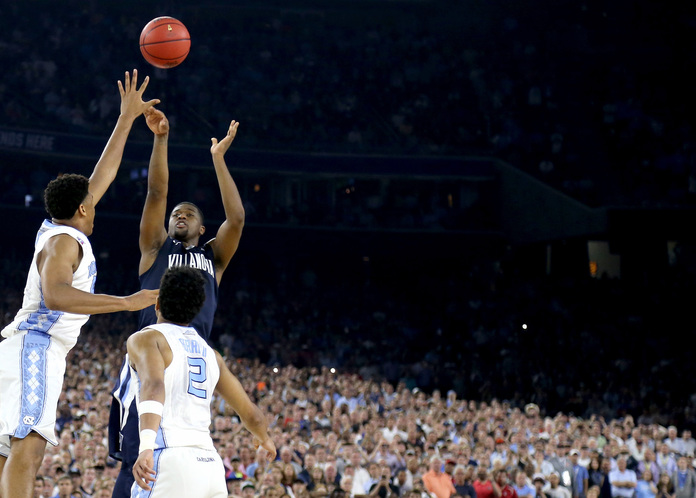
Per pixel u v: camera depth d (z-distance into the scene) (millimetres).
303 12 35250
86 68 30844
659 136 32188
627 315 29359
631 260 31219
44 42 31078
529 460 15438
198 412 4000
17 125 27359
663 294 29672
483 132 32531
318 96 32938
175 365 3975
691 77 33781
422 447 15961
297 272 32250
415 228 31344
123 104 4988
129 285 28812
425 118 32844
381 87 33594
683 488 16062
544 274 31906
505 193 31703
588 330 28453
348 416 16703
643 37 34375
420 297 31938
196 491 3863
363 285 32156
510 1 34875
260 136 31109
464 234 31469
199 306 4141
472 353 28062
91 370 18125
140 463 3686
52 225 4230
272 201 31781
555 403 24562
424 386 25578
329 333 28656
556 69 34219
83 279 4207
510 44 34938
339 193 32125
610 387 24500
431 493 14078
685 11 34406
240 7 34406
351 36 35062
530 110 33156
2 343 4266
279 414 16391
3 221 27969
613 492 15789
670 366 26266
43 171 28766
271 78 33094
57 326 4262
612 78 34031
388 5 35438
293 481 12914
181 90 31531
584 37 34531
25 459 4102
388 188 32156
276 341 27594
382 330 29406
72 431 13406
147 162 28844
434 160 31469
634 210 29047
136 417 4242
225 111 31547
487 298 30625
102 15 32438
